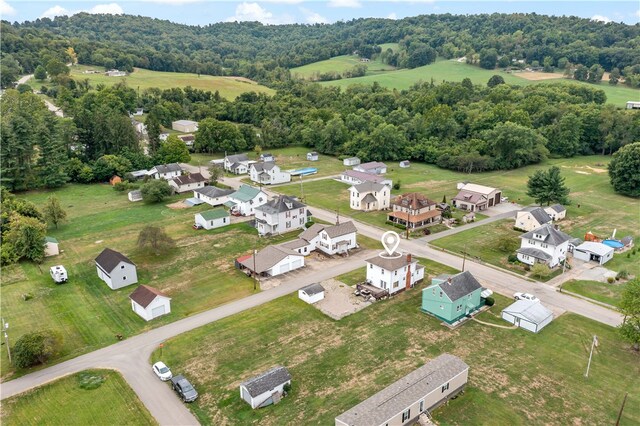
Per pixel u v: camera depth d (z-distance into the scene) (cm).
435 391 4438
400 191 12225
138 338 5719
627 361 5266
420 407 4341
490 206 10950
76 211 10500
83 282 7175
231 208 10481
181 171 13375
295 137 18262
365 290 6750
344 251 8206
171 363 5225
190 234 9138
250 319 6125
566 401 4619
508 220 9988
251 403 4516
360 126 17888
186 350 5462
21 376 5022
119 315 6244
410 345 5541
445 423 4322
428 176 13925
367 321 6072
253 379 4638
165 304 6259
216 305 6500
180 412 4475
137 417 4412
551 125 16638
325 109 19650
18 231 7812
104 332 5844
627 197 11725
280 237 8988
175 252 8288
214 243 8688
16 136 11700
